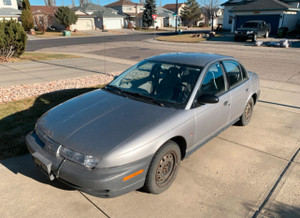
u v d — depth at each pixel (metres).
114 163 2.59
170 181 3.28
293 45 22.31
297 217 2.85
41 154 2.93
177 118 3.17
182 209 2.94
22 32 13.45
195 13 70.38
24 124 4.99
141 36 36.53
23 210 2.87
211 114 3.73
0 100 6.37
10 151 4.03
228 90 4.23
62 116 3.27
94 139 2.77
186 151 3.45
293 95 7.51
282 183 3.44
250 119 5.57
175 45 23.38
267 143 4.58
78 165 2.67
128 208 2.93
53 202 3.00
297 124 5.45
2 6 38.06
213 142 4.59
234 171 3.70
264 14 30.98
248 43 24.17
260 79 9.51
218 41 26.84
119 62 13.36
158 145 2.87
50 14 50.47
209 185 3.37
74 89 7.47
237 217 2.84
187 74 3.74
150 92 3.66
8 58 13.69
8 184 3.29
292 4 33.09
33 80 8.76
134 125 2.96
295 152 4.28
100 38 33.12
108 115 3.17
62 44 25.05
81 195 3.13
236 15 34.22
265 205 3.02
